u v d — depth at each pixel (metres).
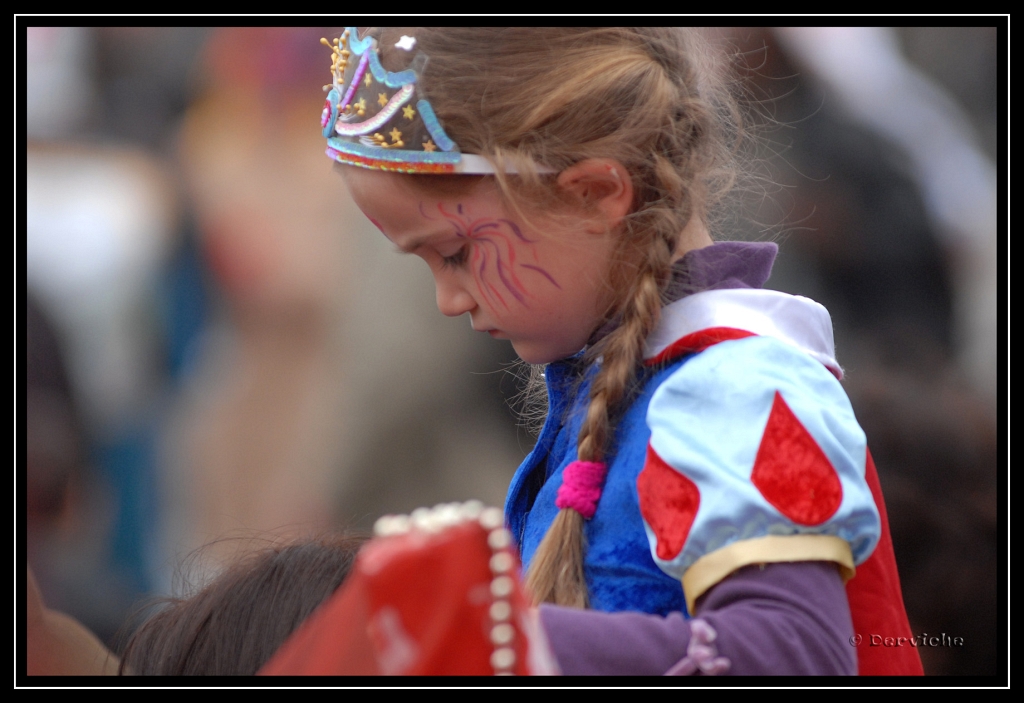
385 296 13.60
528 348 5.93
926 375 8.98
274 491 17.41
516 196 5.65
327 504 14.10
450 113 5.67
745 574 4.92
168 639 5.51
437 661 3.41
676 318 5.62
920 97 15.55
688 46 6.32
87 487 16.41
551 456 6.23
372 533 6.23
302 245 18.30
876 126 13.91
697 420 5.23
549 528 5.79
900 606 5.86
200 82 19.27
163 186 18.83
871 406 8.06
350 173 5.92
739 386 5.21
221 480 17.81
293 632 5.32
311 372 17.73
